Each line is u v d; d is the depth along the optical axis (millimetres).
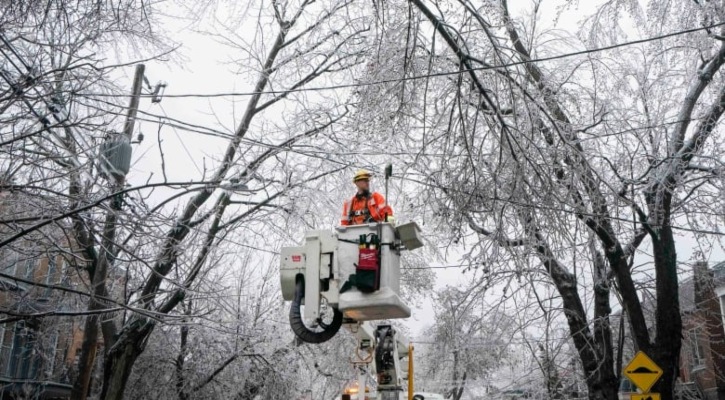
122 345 19281
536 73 15312
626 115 18453
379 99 13891
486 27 12211
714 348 35156
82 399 19406
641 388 17500
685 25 19594
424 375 40312
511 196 13055
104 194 14445
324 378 38156
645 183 18406
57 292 21516
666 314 18359
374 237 9828
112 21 15320
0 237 16234
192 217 21234
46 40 14336
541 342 23516
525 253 15328
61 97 13516
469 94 12602
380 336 16516
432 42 12234
